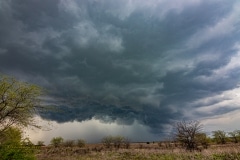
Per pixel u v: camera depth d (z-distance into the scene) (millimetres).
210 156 24906
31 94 16547
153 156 30000
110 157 32719
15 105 16156
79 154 40500
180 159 25469
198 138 39188
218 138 66500
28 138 17031
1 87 15750
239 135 66250
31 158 17359
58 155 38719
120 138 66938
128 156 32344
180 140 38562
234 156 23562
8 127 16328
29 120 16578
